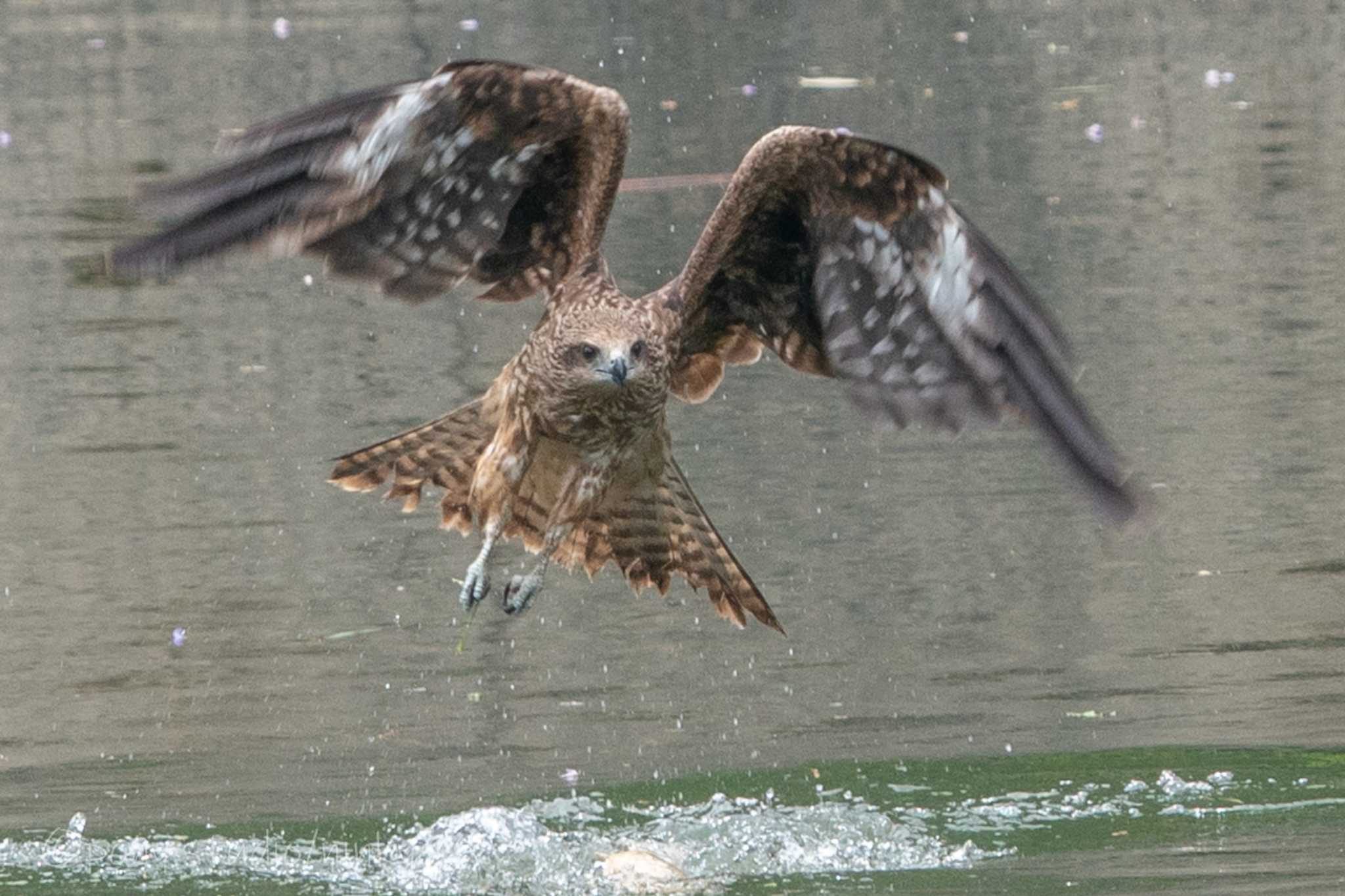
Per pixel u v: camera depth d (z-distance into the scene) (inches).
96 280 853.2
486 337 786.8
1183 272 828.6
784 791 449.4
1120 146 1037.2
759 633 538.9
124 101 1143.6
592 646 537.3
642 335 418.6
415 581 578.6
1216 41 1280.8
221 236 386.9
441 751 477.7
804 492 628.4
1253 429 660.7
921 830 430.9
